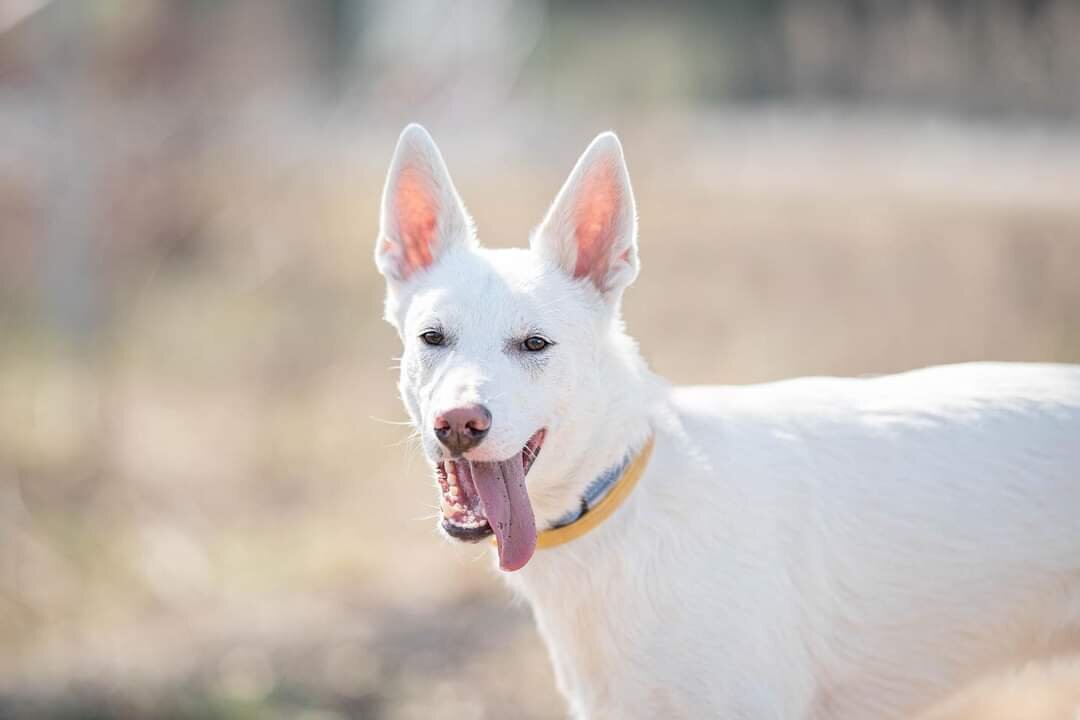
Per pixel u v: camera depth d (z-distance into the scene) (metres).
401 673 6.25
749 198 14.74
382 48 18.62
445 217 4.44
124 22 13.42
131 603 7.98
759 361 10.27
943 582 4.02
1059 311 9.93
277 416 10.32
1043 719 5.33
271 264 11.96
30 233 13.58
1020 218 12.00
